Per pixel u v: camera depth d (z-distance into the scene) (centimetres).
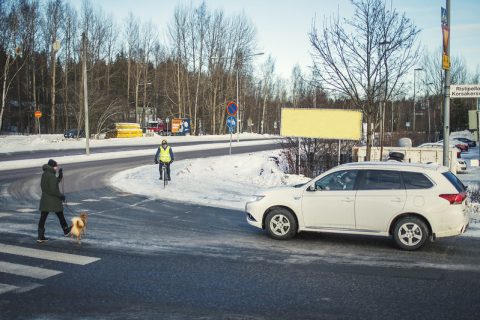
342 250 839
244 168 2270
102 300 568
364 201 869
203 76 6519
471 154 4178
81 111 5128
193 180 1961
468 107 7369
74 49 6359
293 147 2300
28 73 6838
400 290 611
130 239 916
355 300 570
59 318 509
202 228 1037
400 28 1509
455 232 823
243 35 6519
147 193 1625
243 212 1262
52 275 672
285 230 923
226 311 531
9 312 526
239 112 6638
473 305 553
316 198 905
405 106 6131
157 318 509
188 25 6341
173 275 677
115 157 3177
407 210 841
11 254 788
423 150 2220
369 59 1541
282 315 520
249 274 683
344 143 2328
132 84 7675
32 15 6009
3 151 3378
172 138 5253
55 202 889
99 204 1378
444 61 1208
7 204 1339
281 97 9881
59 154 3238
